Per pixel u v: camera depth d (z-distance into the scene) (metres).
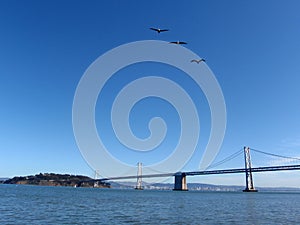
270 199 96.19
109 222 31.61
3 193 85.88
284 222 34.50
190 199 84.88
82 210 42.59
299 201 85.19
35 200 60.22
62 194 92.56
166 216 37.78
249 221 34.72
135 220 33.47
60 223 30.30
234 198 97.94
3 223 29.38
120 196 91.81
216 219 35.75
